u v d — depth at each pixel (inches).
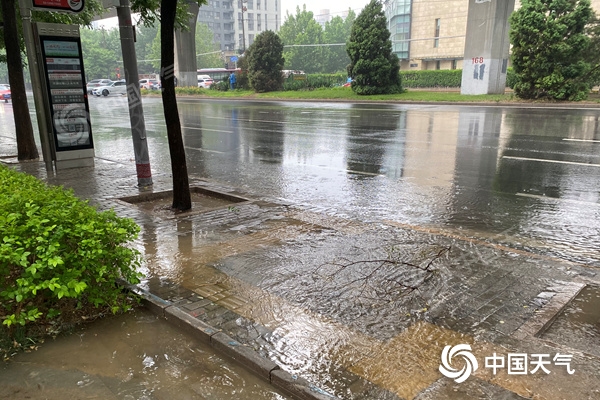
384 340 137.7
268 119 863.7
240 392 118.3
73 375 125.0
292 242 223.9
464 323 146.3
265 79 1702.8
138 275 164.2
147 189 338.3
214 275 187.3
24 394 117.1
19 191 180.5
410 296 164.9
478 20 1227.9
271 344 137.1
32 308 143.7
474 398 112.0
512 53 1089.4
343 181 362.3
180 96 1804.9
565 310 154.3
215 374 125.6
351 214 275.6
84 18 467.2
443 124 700.0
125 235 163.6
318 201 307.1
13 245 139.2
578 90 1036.5
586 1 991.6
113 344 139.8
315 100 1379.2
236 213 275.6
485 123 697.0
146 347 138.3
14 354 134.4
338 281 178.7
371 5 1365.7
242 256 207.0
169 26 262.1
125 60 329.1
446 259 197.8
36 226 142.0
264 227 248.4
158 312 156.8
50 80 393.4
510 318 148.6
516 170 377.7
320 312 155.4
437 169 392.5
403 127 679.1
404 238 226.2
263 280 181.5
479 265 190.9
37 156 486.3
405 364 126.0
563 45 1003.9
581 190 314.2
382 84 1385.3
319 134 634.8
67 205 171.5
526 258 197.9
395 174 379.9
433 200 300.0
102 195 321.4
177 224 255.8
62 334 144.9
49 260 134.7
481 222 254.7
